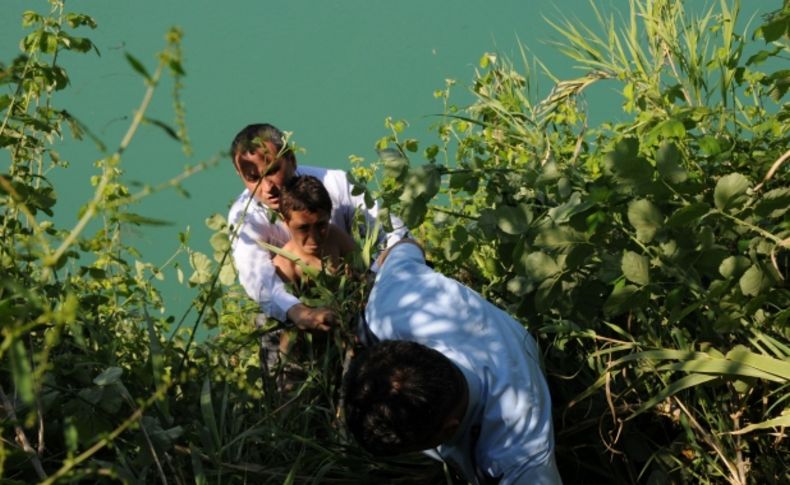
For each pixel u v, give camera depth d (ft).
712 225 16.81
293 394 19.33
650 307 17.06
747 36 37.96
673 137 19.44
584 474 17.83
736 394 16.80
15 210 16.56
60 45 17.63
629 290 15.43
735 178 14.60
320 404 19.16
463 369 14.03
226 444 16.55
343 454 17.19
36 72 16.98
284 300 19.86
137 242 33.78
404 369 13.14
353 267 19.69
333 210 21.99
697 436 17.10
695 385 16.80
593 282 16.88
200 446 16.84
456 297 14.80
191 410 17.54
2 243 15.21
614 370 16.97
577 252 16.01
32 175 17.31
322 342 19.90
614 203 16.03
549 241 15.99
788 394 15.85
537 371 14.62
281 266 20.81
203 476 14.84
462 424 13.93
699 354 15.37
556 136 24.26
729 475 16.80
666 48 23.72
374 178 22.89
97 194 8.82
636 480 17.44
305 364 19.29
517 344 14.49
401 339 14.84
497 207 18.38
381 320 15.21
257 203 21.03
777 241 14.75
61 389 14.48
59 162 19.25
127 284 20.67
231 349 20.31
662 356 15.48
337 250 20.70
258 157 20.54
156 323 21.38
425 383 13.06
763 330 16.62
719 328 15.51
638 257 15.28
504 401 13.92
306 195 19.85
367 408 13.12
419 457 16.87
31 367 14.52
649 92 23.12
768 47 37.73
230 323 22.18
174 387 18.25
